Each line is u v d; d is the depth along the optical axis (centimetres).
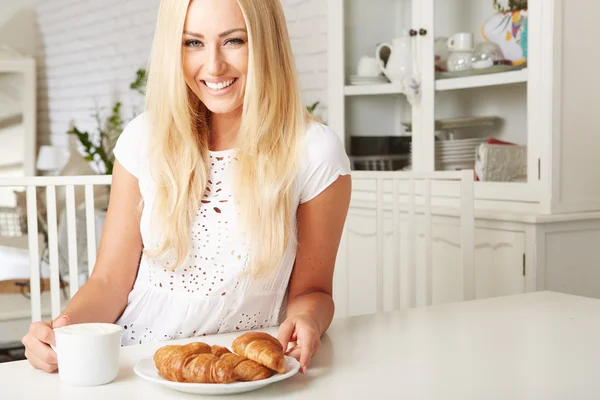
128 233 138
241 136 128
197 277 133
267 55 127
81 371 94
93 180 170
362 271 316
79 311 127
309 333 102
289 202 129
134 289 137
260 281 132
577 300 145
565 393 90
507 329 122
